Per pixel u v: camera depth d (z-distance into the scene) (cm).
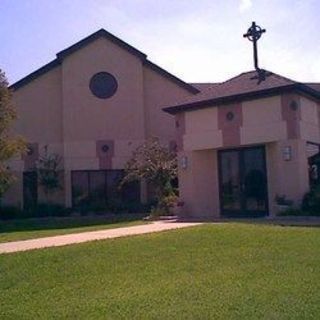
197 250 1201
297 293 806
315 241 1233
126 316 735
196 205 2339
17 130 3200
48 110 3253
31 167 3197
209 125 2289
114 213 3042
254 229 1445
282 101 2072
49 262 1166
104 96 3272
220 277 934
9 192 3162
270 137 2098
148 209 3038
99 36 3278
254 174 2206
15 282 998
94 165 3228
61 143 3247
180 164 2397
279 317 696
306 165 2078
